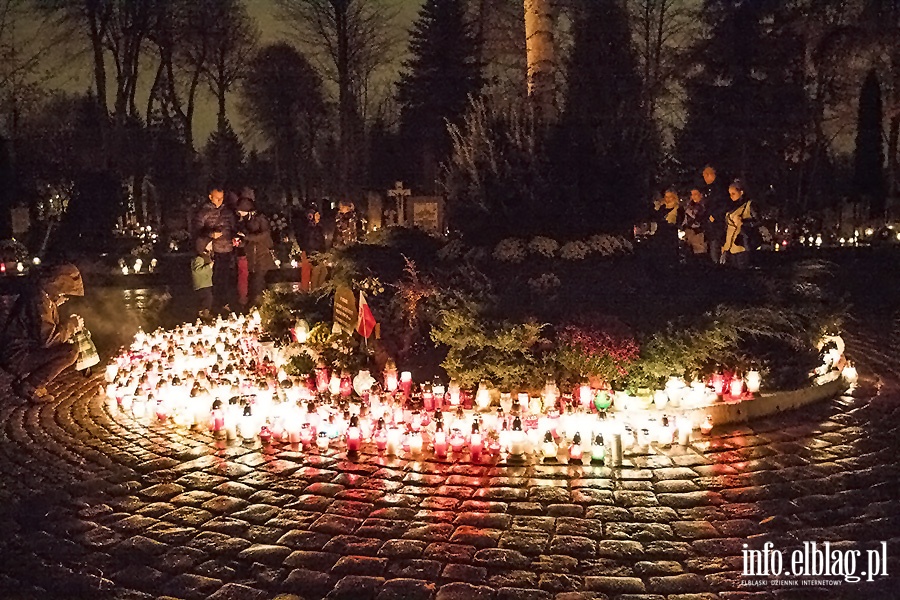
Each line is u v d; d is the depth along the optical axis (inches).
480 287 395.9
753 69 1437.0
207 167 2005.4
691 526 227.1
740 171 1418.6
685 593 188.2
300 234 941.2
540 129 470.6
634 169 459.8
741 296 393.7
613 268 423.5
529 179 454.3
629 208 455.2
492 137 479.2
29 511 244.4
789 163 1529.3
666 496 250.4
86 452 305.7
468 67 1531.7
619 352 338.3
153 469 282.5
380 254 510.0
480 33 1536.7
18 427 344.2
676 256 450.3
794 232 1443.2
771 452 296.0
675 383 333.1
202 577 197.9
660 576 196.7
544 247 436.8
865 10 1478.8
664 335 349.4
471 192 466.9
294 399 351.3
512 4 1534.2
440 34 1530.5
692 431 322.0
